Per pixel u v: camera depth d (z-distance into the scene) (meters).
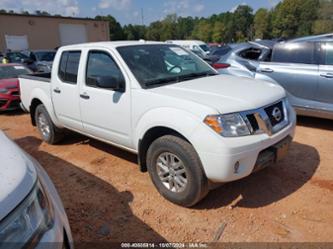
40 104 5.29
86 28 31.00
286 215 2.97
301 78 5.32
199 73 4.02
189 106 2.86
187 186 2.98
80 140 5.47
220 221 2.91
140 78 3.43
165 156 3.17
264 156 2.91
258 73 5.85
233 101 2.88
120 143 3.76
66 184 3.80
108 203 3.31
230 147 2.65
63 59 4.45
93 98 3.88
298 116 6.22
